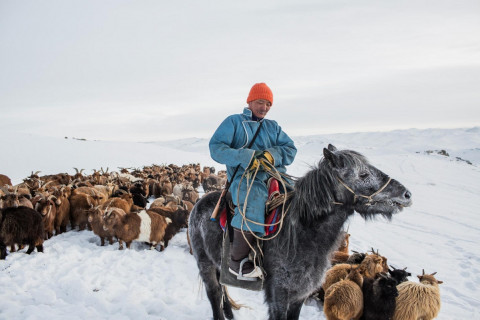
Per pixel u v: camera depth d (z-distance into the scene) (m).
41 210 8.84
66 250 8.00
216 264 4.05
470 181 33.28
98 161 38.16
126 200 11.41
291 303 3.67
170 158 48.88
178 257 8.22
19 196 9.23
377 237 11.71
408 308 4.88
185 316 5.10
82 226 10.16
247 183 3.37
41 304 5.21
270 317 3.45
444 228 13.53
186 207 11.27
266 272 3.45
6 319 4.70
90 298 5.48
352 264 6.06
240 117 3.68
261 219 3.36
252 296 6.21
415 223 14.34
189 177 20.83
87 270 6.82
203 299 5.84
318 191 3.18
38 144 45.22
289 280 3.34
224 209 3.73
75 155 40.66
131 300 5.56
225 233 3.66
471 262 9.13
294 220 3.29
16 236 7.20
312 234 3.27
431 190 25.77
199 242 4.31
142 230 8.44
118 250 8.38
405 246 10.67
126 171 23.17
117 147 53.38
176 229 9.16
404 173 37.53
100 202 11.36
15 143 43.69
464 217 16.09
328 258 3.40
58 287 5.91
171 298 5.78
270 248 3.39
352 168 3.07
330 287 5.05
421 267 8.71
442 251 10.22
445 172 40.66
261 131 3.68
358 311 4.88
